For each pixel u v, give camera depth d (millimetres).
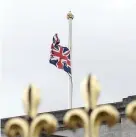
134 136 27031
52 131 6195
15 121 6355
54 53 33750
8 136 6406
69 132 24109
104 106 6066
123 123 27203
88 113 6203
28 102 6465
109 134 27375
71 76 33875
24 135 6305
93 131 6105
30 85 6570
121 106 26266
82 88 6348
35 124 6262
